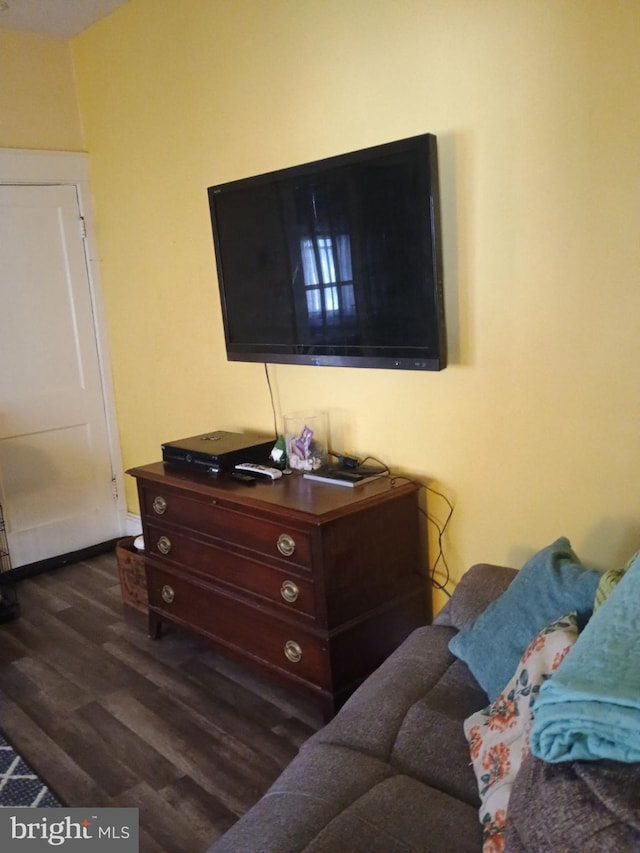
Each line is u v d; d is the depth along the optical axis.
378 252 2.31
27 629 3.15
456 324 2.31
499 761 1.37
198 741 2.29
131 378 3.90
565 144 1.96
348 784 1.44
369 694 1.76
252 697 2.53
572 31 1.89
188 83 3.07
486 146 2.12
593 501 2.08
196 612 2.74
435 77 2.21
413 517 2.48
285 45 2.63
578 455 2.09
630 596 1.28
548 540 2.22
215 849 1.34
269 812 1.39
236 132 2.91
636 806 1.03
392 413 2.58
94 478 4.07
